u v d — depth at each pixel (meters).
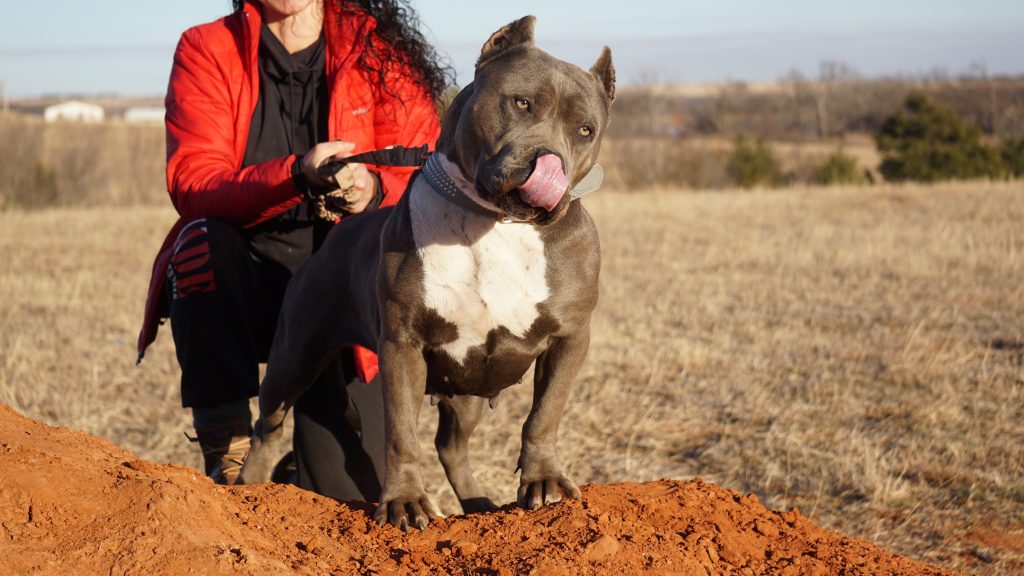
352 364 4.50
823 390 7.28
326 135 4.68
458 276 3.31
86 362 8.15
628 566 2.73
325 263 4.05
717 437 6.43
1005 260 12.27
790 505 5.31
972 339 8.72
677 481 3.58
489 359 3.45
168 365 8.16
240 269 4.48
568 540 2.86
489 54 3.41
